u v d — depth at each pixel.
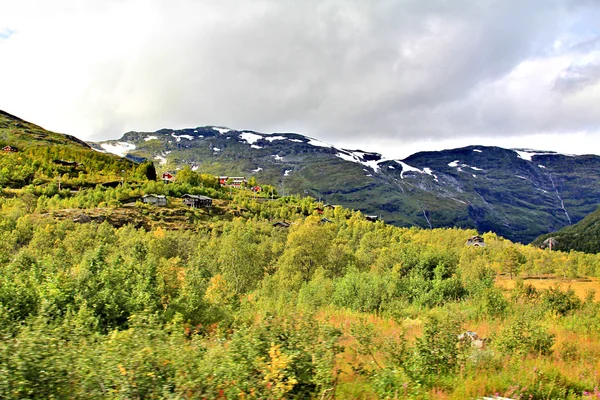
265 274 58.56
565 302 27.67
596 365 12.91
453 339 11.71
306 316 10.56
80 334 10.13
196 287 17.92
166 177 196.00
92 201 124.06
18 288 13.35
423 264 45.44
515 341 14.22
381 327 18.88
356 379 9.49
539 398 9.75
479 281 36.78
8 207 105.62
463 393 9.26
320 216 166.50
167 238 76.12
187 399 7.25
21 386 6.65
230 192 190.75
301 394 8.39
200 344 10.30
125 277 17.28
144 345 8.60
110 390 7.12
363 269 58.38
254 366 8.36
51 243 73.38
